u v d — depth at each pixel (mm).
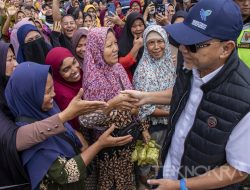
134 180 2518
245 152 1137
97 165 2359
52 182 1627
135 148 2453
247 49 1921
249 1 1955
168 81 2723
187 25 1183
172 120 1415
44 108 1678
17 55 3150
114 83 2270
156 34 2672
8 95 1662
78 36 3080
